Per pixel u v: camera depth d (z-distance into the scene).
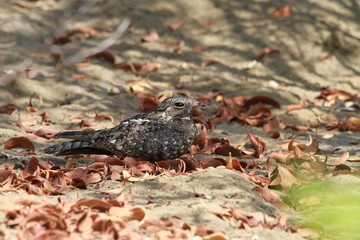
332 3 16.64
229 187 7.80
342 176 8.25
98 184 8.02
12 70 13.77
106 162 8.89
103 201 6.64
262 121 12.44
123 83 14.21
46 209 6.25
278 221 6.78
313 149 9.92
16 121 12.02
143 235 6.08
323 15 16.27
